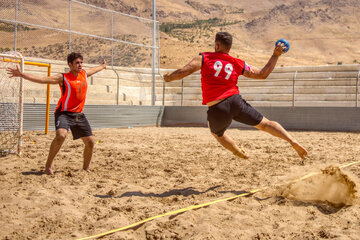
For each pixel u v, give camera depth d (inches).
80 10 731.4
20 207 166.4
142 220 150.7
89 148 245.0
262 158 302.8
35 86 651.5
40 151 326.6
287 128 706.2
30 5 658.2
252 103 892.6
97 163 276.8
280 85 882.8
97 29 748.0
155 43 824.3
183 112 771.4
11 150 312.8
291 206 168.7
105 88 754.2
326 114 677.3
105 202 177.5
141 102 821.2
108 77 760.3
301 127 695.7
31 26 630.5
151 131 603.5
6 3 619.8
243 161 288.5
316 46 7135.8
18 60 336.5
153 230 139.6
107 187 206.4
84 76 238.5
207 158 302.0
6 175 230.8
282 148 366.0
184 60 3110.2
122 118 678.5
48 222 149.5
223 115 176.6
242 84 911.0
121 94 776.9
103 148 354.3
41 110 560.7
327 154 321.7
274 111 715.4
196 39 6879.9
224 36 178.4
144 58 825.5
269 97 880.3
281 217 155.0
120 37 783.7
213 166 267.3
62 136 228.7
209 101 177.8
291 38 7691.9
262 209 164.2
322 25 7810.0
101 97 728.3
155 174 241.8
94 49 745.0
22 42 652.7
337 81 837.8
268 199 180.5
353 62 5949.8
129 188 202.4
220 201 173.2
